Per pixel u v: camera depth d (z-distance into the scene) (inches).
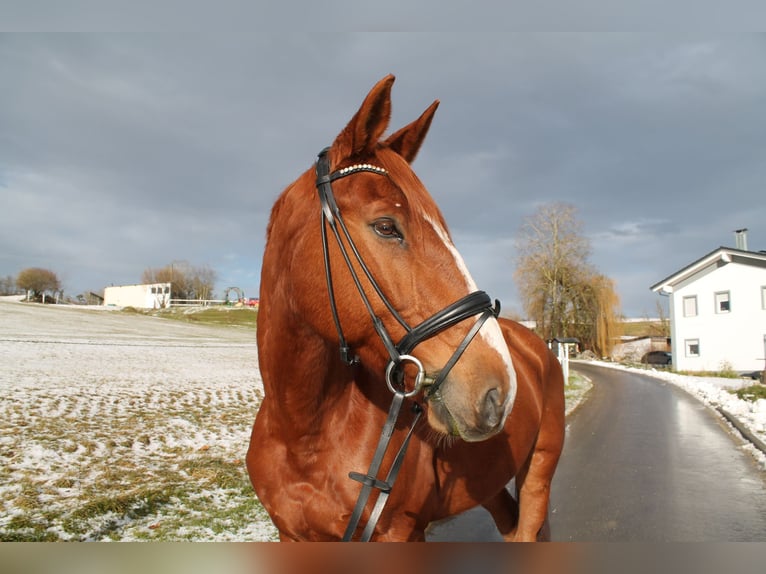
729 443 327.6
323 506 71.6
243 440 285.6
